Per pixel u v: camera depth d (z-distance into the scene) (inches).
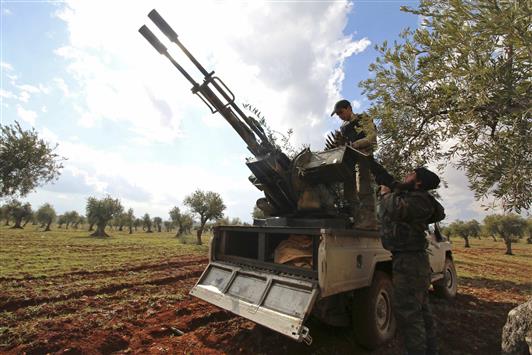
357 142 157.8
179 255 607.5
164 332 177.2
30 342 158.7
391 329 170.2
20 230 1612.9
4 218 2010.3
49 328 177.9
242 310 146.6
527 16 63.9
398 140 110.7
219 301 161.0
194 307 224.2
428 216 133.3
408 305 127.5
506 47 74.9
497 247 1386.6
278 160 178.1
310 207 175.6
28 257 524.7
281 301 137.6
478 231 1396.4
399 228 132.8
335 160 160.4
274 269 155.6
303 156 175.5
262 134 179.8
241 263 176.2
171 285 312.8
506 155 85.6
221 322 189.9
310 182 178.5
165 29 153.7
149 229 2615.7
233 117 173.5
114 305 230.2
